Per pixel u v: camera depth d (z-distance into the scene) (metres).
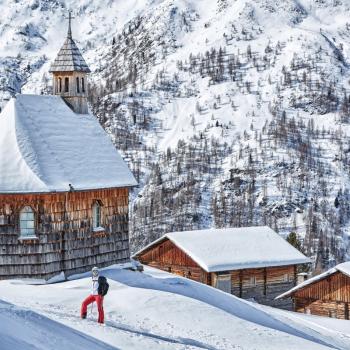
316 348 53.34
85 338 39.16
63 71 77.06
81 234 70.56
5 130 70.31
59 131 73.38
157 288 65.31
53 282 67.50
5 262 67.00
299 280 109.44
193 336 50.88
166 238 110.19
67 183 68.88
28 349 31.69
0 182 66.81
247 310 65.31
